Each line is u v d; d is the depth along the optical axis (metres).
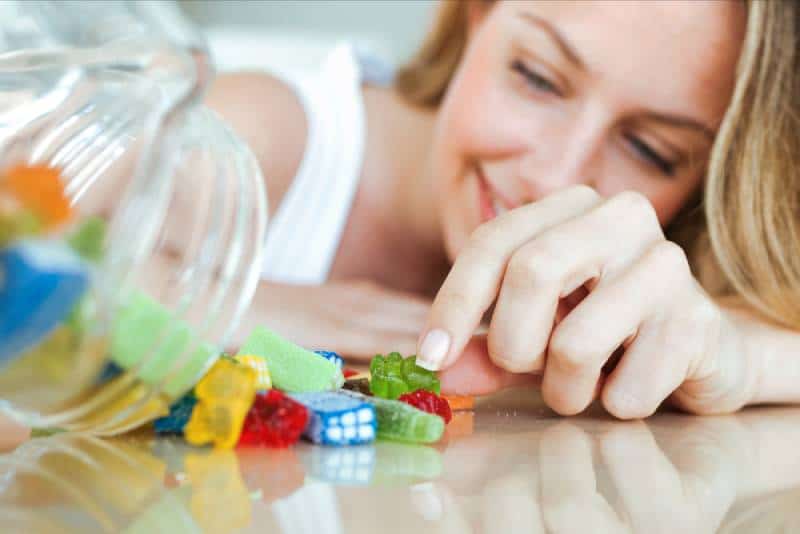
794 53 1.05
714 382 0.66
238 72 1.51
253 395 0.50
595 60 1.16
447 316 0.58
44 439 0.52
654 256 0.61
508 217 0.62
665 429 0.61
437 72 1.55
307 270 1.45
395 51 1.95
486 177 1.28
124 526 0.35
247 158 0.50
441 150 1.35
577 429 0.59
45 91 0.50
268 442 0.50
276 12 1.98
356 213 1.48
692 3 1.12
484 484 0.43
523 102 1.23
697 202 1.21
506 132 1.23
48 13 0.46
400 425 0.52
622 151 1.20
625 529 0.37
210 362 0.47
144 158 0.39
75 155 0.49
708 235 1.17
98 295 0.38
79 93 0.49
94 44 0.43
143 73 0.41
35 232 0.37
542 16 1.20
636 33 1.14
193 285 0.45
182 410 0.51
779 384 0.72
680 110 1.15
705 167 1.18
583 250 0.59
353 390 0.61
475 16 1.45
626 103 1.17
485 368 0.63
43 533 0.34
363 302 1.15
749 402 0.71
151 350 0.43
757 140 1.05
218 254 0.47
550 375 0.60
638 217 0.63
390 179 1.48
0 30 0.48
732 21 1.12
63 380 0.40
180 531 0.34
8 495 0.40
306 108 1.45
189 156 0.47
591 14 1.15
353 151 1.46
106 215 0.40
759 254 1.02
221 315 0.47
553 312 0.58
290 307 1.09
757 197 1.04
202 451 0.49
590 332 0.58
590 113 1.18
